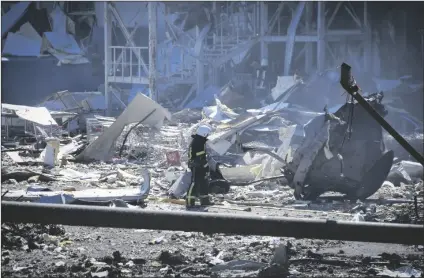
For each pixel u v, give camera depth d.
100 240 43.09
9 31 161.50
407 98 124.19
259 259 37.88
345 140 60.03
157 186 66.81
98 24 165.38
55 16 164.00
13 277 33.41
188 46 144.62
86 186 66.25
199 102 134.75
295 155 62.69
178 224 36.00
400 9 145.62
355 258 39.00
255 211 54.97
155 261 37.34
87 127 102.88
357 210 55.75
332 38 141.38
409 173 77.06
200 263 37.19
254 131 90.38
